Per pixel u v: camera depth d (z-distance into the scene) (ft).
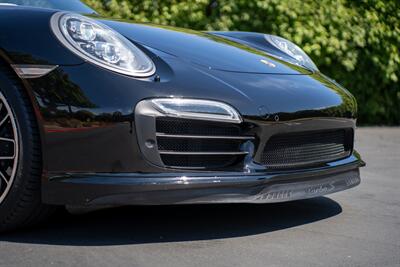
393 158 17.40
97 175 8.80
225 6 22.02
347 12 23.25
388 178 14.48
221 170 9.27
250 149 9.45
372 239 9.59
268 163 9.71
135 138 8.75
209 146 9.26
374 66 24.06
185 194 8.91
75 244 8.99
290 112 9.76
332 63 23.43
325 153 10.59
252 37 13.01
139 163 8.81
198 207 11.12
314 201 11.90
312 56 22.80
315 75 11.55
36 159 9.02
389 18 24.38
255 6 22.26
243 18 22.13
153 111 8.80
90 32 9.18
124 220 10.24
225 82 9.57
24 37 9.13
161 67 9.37
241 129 9.36
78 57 8.90
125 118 8.71
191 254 8.63
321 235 9.70
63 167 8.89
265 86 9.95
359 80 23.97
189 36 11.37
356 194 12.66
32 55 9.01
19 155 9.04
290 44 13.04
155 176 8.86
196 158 9.20
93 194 8.76
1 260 8.30
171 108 8.89
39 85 8.93
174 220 10.30
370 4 23.90
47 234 9.45
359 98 24.14
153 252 8.68
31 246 8.89
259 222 10.29
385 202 12.01
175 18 22.09
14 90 9.07
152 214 10.62
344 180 10.78
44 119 8.89
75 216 10.42
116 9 22.09
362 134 22.06
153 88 8.91
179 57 9.89
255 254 8.71
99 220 10.22
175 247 8.91
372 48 23.95
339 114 10.59
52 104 8.86
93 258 8.39
